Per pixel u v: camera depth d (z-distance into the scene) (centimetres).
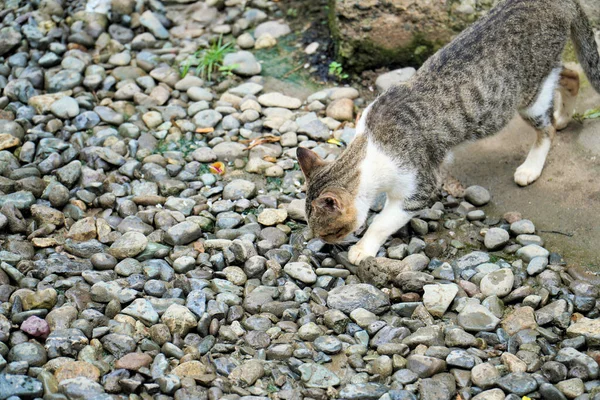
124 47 376
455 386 309
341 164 327
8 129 350
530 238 333
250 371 309
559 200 340
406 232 336
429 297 321
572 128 350
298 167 348
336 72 370
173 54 375
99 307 318
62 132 353
